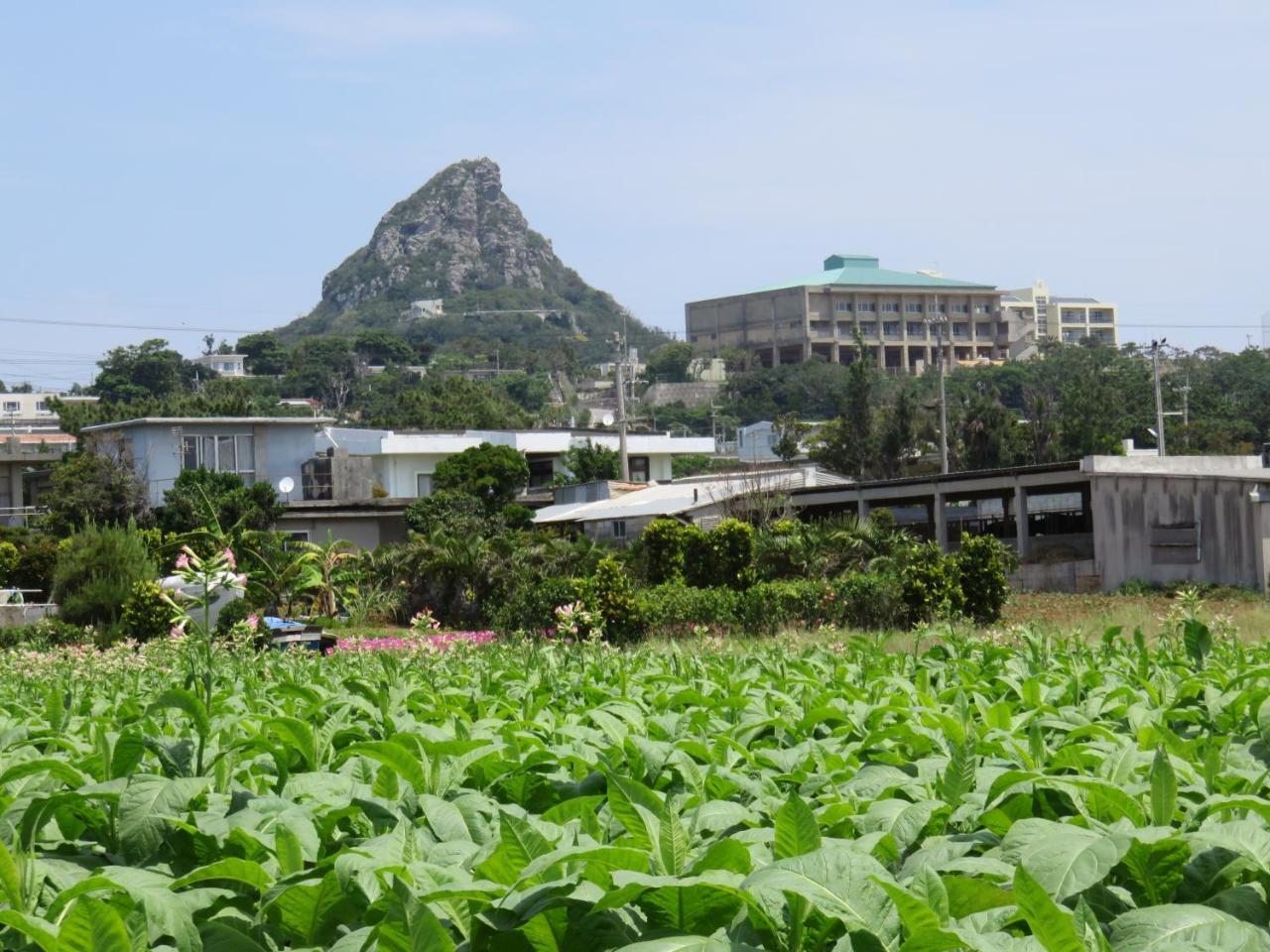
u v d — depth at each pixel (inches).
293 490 2135.8
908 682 374.3
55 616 1337.4
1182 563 1350.9
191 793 218.1
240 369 6491.1
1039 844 166.2
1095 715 319.9
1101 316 7672.2
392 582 1422.2
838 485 1702.8
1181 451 3218.5
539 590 1132.5
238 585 372.5
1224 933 145.2
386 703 340.8
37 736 333.4
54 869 195.9
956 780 219.3
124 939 154.7
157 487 2037.4
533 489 2466.8
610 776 184.9
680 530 1316.4
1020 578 1461.6
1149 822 199.6
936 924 141.9
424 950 149.6
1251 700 302.8
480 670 504.4
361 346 6830.7
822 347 6983.3
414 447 2393.0
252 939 173.3
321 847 212.7
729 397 5821.9
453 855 189.9
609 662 531.2
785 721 310.5
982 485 1547.7
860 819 201.0
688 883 150.9
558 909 159.0
